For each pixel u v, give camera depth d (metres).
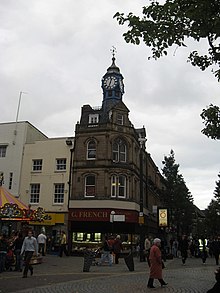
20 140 36.12
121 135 33.44
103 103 37.84
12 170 35.38
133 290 10.36
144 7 8.01
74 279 13.11
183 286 11.24
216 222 54.38
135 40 8.14
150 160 45.94
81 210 31.64
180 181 46.84
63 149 34.41
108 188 31.61
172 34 7.98
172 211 45.09
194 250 29.80
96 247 30.39
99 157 32.47
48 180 33.91
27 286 11.04
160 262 11.14
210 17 7.61
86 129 33.59
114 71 38.97
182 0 7.75
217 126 9.27
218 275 8.17
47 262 21.48
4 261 15.34
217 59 8.68
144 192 40.41
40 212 21.77
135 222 32.03
